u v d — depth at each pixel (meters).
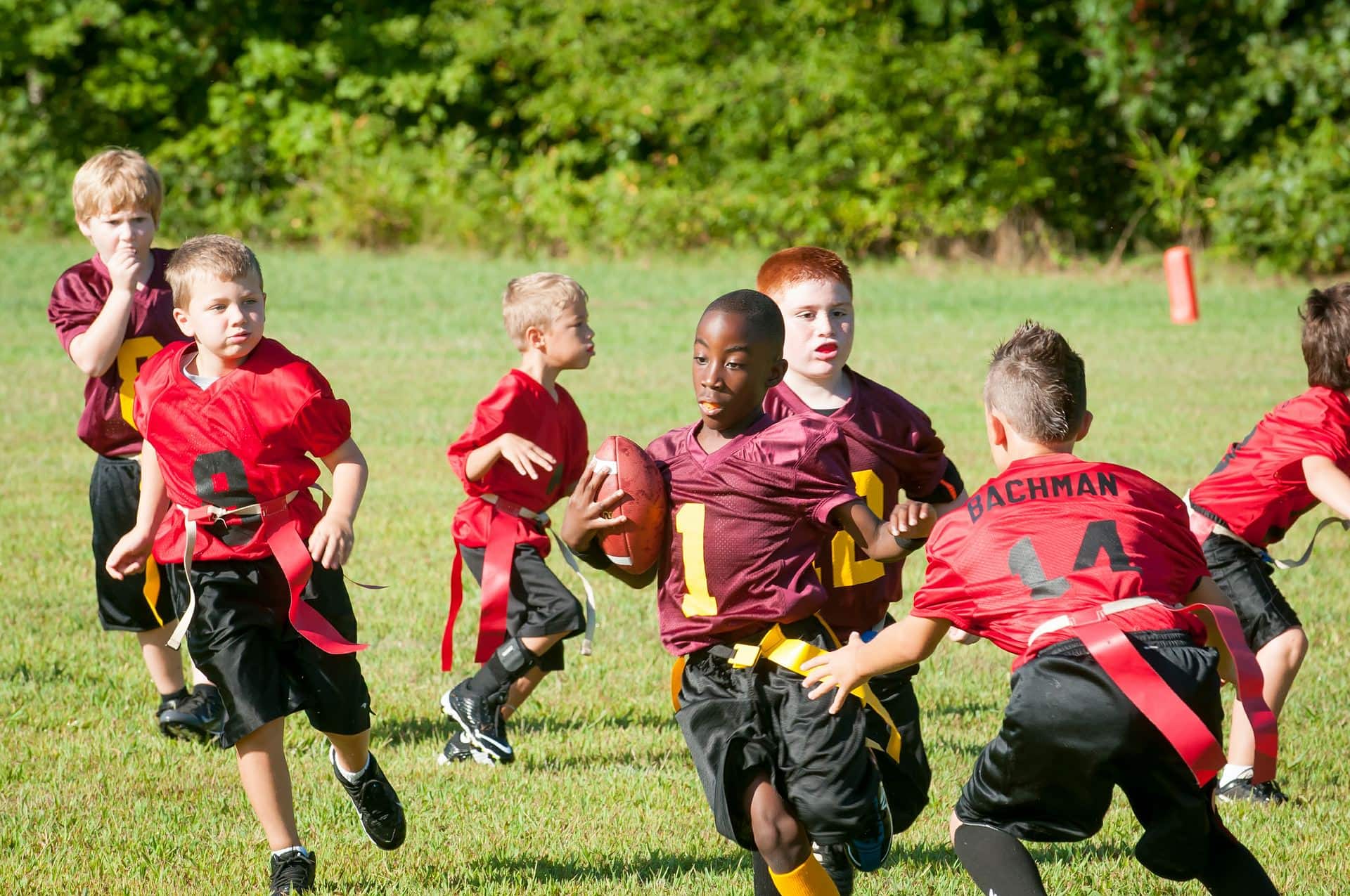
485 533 19.80
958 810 12.83
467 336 63.00
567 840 16.53
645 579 13.73
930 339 64.31
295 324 65.19
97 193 19.55
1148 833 12.42
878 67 96.19
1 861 15.37
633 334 64.38
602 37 102.94
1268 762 11.73
